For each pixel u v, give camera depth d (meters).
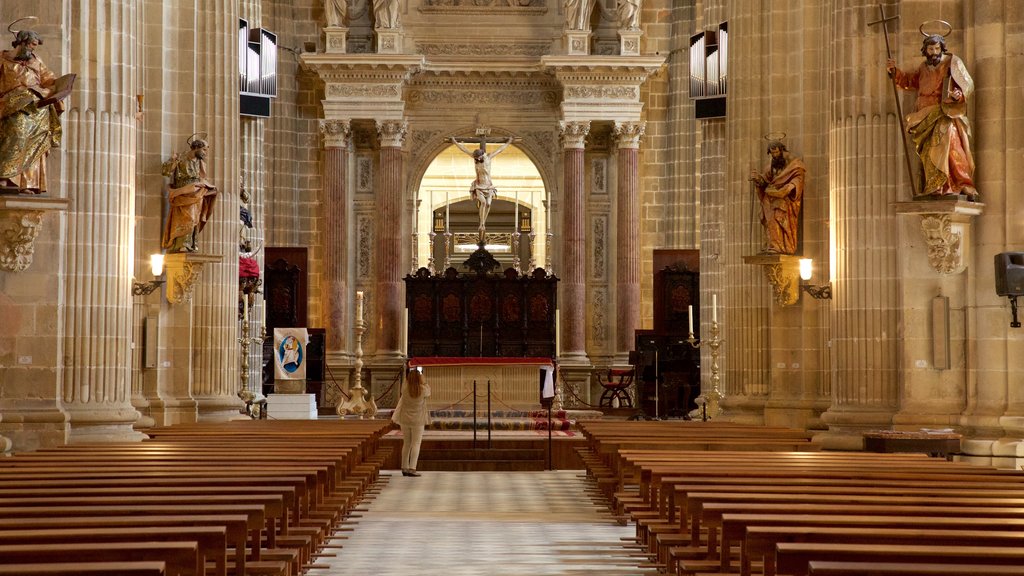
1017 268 16.36
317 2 41.25
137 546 7.61
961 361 17.39
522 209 46.38
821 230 22.62
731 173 24.08
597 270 41.62
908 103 17.86
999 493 10.75
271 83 33.69
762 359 23.48
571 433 27.36
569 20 40.16
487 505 18.28
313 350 37.81
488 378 29.14
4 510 9.13
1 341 16.91
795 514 9.51
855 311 18.25
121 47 18.02
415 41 41.34
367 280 41.44
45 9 17.19
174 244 22.55
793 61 23.52
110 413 17.50
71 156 17.58
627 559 13.03
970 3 17.41
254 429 20.19
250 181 33.38
